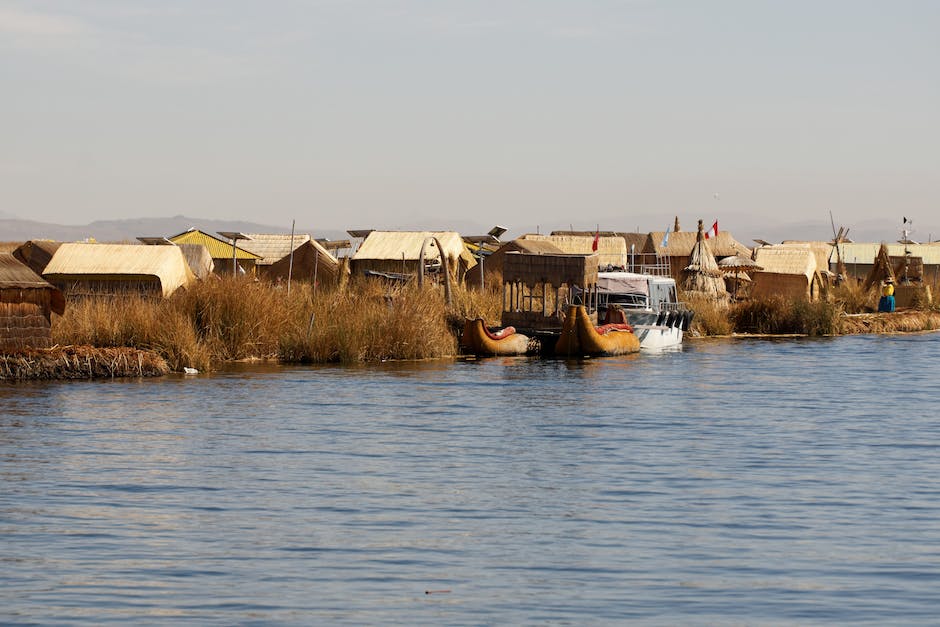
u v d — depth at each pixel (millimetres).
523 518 24688
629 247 110938
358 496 26625
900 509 25812
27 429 34781
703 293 85812
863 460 31969
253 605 18766
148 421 36625
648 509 25625
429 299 60938
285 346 54188
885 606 18984
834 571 20875
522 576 20484
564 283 60500
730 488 27969
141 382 45688
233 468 29688
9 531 23141
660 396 45281
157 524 23844
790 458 32156
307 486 27656
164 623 17891
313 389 44719
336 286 63625
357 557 21562
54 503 25578
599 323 66000
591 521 24453
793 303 85312
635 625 18000
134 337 49594
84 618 18062
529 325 62094
